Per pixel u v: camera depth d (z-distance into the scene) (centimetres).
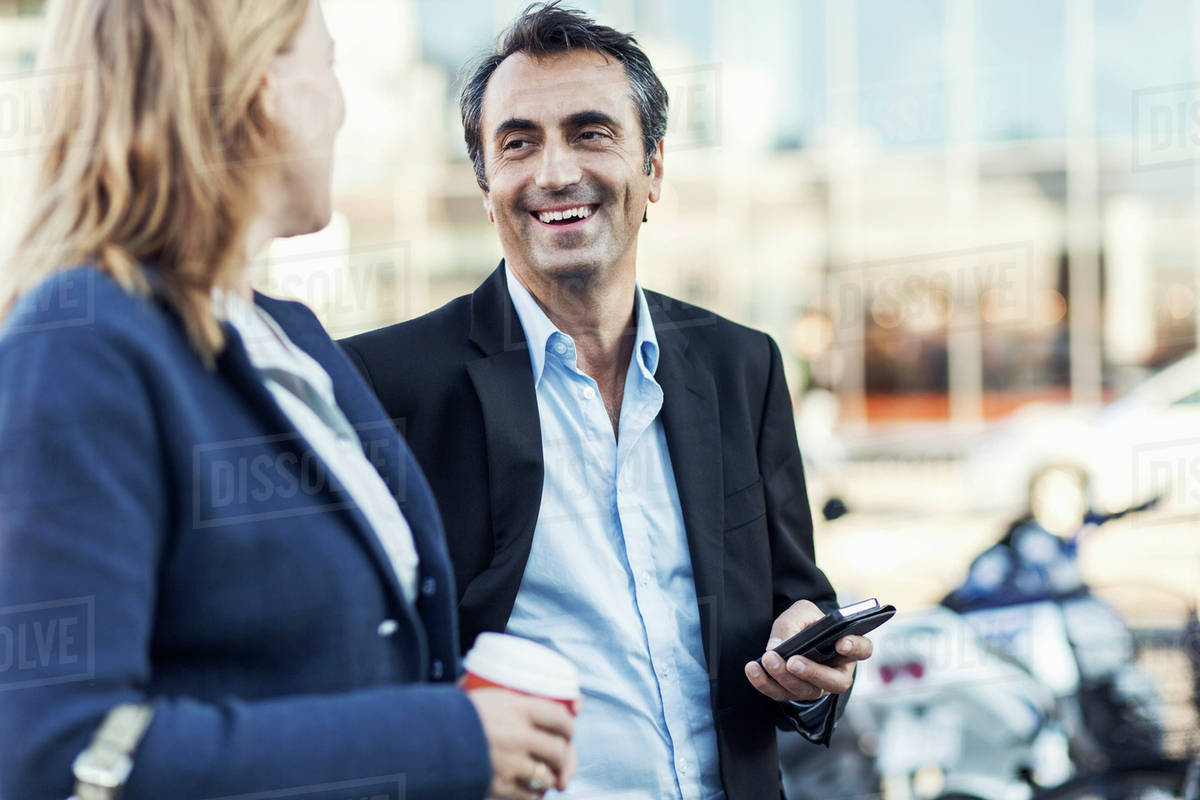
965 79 815
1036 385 816
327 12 713
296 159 120
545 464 184
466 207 723
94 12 109
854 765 333
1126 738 318
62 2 111
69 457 97
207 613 107
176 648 107
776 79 796
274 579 109
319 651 112
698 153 764
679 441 187
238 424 111
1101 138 816
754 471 193
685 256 766
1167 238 819
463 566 177
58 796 95
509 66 188
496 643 123
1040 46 813
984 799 328
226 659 109
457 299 196
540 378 189
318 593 112
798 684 174
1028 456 670
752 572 189
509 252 191
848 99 805
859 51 802
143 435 102
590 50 188
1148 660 323
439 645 130
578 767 175
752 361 201
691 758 181
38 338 100
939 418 802
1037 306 822
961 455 768
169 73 108
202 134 110
